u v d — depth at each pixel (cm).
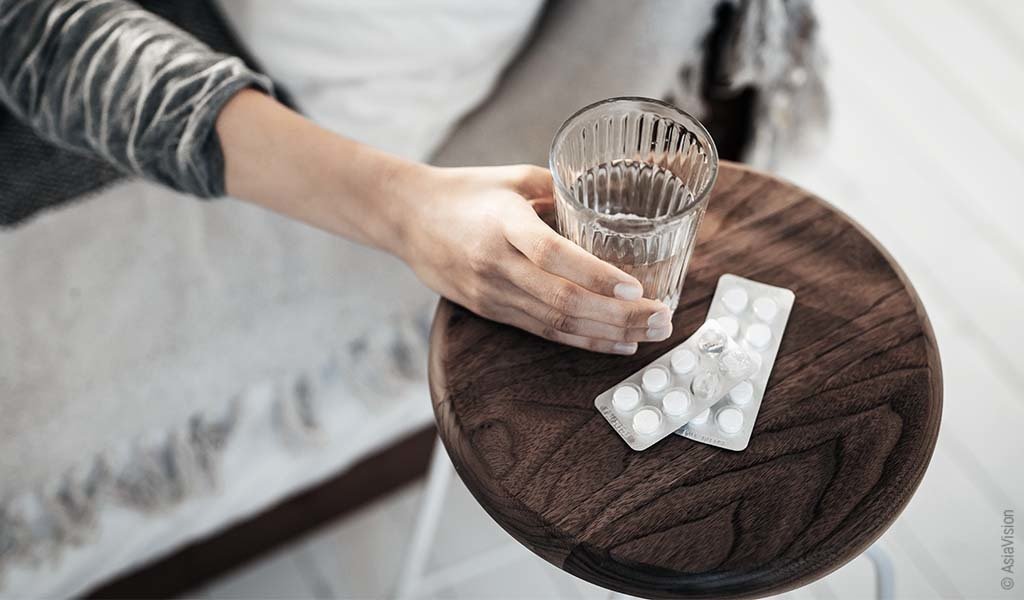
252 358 102
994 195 151
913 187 152
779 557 67
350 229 84
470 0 97
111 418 99
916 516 124
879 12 174
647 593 67
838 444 70
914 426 71
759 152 110
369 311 104
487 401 74
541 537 69
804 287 77
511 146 102
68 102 88
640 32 96
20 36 88
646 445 71
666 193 76
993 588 119
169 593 121
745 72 101
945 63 166
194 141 84
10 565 98
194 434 103
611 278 69
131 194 107
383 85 101
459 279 76
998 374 134
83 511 99
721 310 76
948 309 140
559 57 103
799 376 73
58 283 101
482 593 126
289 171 84
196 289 101
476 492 71
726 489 69
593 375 74
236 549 122
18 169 106
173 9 106
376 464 122
